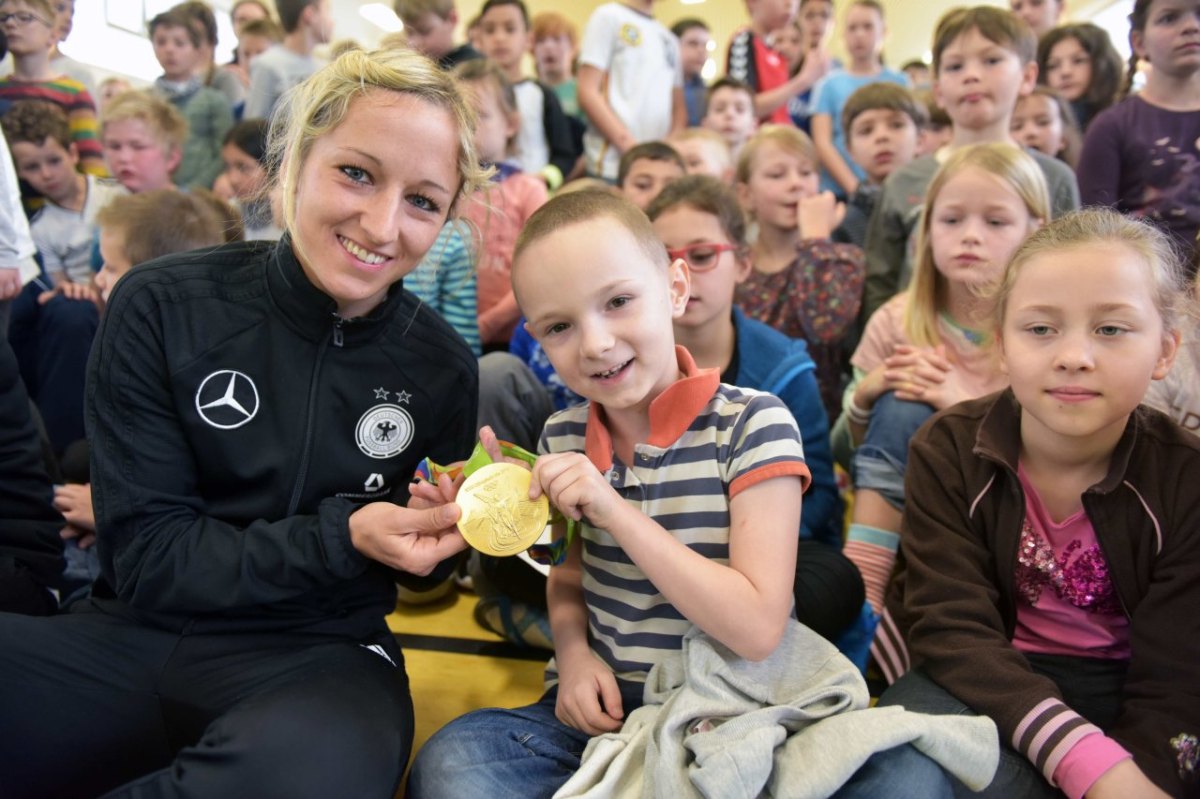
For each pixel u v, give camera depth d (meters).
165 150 2.60
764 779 0.71
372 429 0.98
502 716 0.90
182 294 0.92
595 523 0.83
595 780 0.77
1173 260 0.97
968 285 1.49
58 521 1.28
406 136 0.84
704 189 1.46
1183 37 1.96
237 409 0.93
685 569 0.80
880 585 1.39
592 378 0.87
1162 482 0.93
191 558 0.88
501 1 3.49
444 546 0.85
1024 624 1.03
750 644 0.81
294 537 0.88
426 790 0.80
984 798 0.82
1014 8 3.33
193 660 0.91
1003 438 1.02
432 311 1.08
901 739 0.71
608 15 3.22
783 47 4.08
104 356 0.91
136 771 0.92
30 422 1.26
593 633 0.97
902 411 1.43
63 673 0.89
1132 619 0.93
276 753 0.75
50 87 2.90
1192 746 0.81
